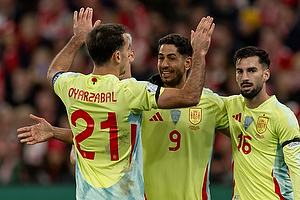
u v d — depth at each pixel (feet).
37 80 132.16
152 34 147.33
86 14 58.95
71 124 53.72
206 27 51.78
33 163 107.55
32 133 58.18
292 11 159.02
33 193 90.02
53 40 142.10
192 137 62.03
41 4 149.48
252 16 150.71
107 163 52.42
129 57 55.36
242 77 59.57
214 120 62.49
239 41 147.33
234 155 61.77
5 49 141.79
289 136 58.03
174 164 61.93
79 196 54.03
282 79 132.57
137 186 53.06
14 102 128.57
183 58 60.59
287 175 60.44
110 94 51.47
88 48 52.75
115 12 147.43
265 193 59.21
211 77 132.16
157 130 62.23
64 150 109.70
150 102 50.60
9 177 106.32
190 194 61.67
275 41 147.23
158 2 153.69
